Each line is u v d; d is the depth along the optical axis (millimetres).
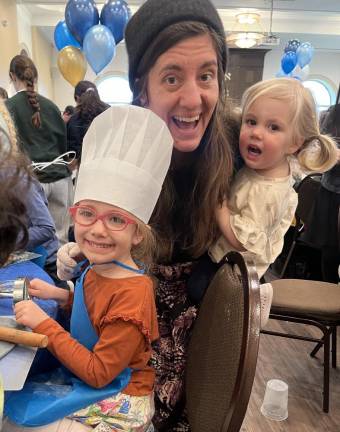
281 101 820
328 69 8180
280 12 6039
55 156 2141
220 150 846
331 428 1577
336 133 2098
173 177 892
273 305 1622
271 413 1629
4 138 544
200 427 706
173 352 944
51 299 857
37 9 6070
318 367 1975
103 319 702
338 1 5359
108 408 691
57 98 8055
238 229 812
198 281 917
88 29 3512
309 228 2301
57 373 779
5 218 495
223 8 5590
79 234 711
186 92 746
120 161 703
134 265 761
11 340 628
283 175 860
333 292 1725
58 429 654
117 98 8195
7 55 5000
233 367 613
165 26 727
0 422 505
